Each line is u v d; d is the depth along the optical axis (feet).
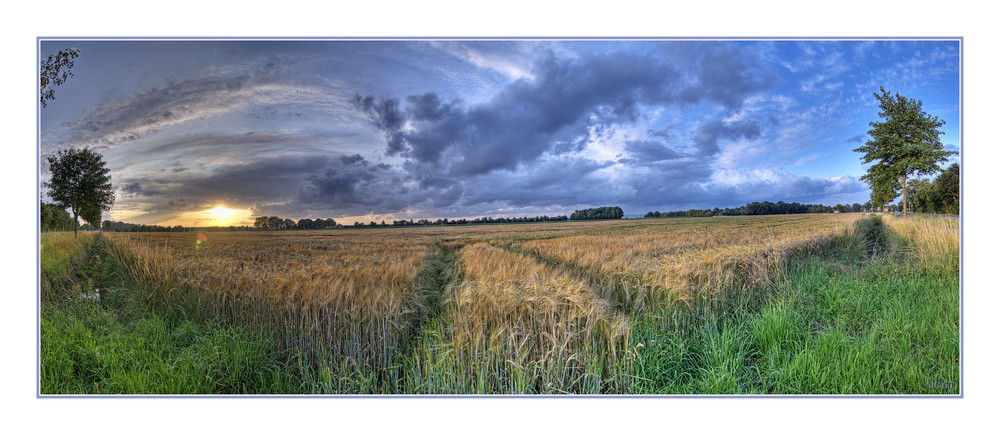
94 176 39.58
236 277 20.92
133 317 19.34
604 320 15.42
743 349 15.58
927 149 43.98
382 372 16.33
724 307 18.65
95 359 15.23
